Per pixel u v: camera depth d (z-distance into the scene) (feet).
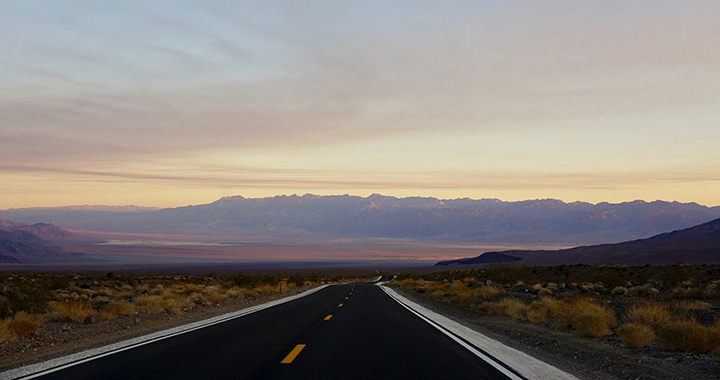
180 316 67.41
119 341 42.68
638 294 92.73
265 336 45.55
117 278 166.30
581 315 47.96
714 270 128.57
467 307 89.45
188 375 28.71
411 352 36.73
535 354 37.68
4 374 29.58
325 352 36.55
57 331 51.19
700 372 30.27
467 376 28.63
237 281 164.66
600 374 30.96
